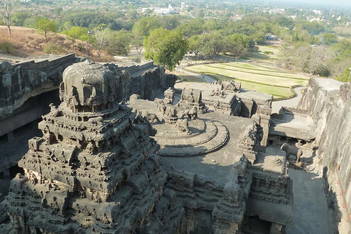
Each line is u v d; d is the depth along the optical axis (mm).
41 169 19953
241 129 40875
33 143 20203
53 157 19797
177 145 33719
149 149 23969
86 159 19203
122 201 19984
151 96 72062
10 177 40125
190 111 39844
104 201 19281
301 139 60000
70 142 20031
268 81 118500
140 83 65500
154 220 23000
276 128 60844
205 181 28312
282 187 30094
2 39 79000
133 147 22016
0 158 39688
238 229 26469
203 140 34938
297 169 51594
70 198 19734
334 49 164500
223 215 25641
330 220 37938
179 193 28391
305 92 84812
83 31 126375
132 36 172750
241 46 164250
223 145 35594
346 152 41375
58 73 48281
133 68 68062
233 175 27422
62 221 19234
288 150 56062
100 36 127938
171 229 24203
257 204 30188
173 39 103875
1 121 41219
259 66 149750
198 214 28484
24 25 176750
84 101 19250
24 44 85000
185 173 28406
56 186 20203
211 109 52375
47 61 46406
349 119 44312
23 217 20391
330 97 59688
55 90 50438
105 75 19359
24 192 20875
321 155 53281
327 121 56312
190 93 46312
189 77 114750
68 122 19453
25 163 20469
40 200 20266
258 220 32156
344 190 38531
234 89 64562
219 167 31047
